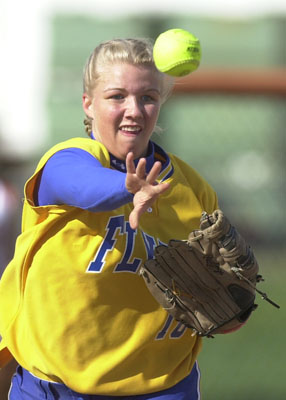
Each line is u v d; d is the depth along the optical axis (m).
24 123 51.44
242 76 28.33
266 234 37.56
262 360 26.16
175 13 55.28
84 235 11.19
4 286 11.88
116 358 11.29
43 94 52.47
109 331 11.28
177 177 11.96
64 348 11.23
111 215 11.19
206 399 22.58
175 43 11.15
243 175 43.38
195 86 28.30
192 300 11.39
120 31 54.94
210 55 56.25
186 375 11.95
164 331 11.58
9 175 18.92
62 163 10.75
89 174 10.31
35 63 52.09
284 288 33.06
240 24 56.16
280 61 56.38
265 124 46.44
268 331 29.53
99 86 11.33
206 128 48.03
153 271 11.12
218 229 10.84
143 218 11.51
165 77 11.56
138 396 11.56
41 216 11.30
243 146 46.69
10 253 18.25
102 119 11.35
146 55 11.28
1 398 14.09
